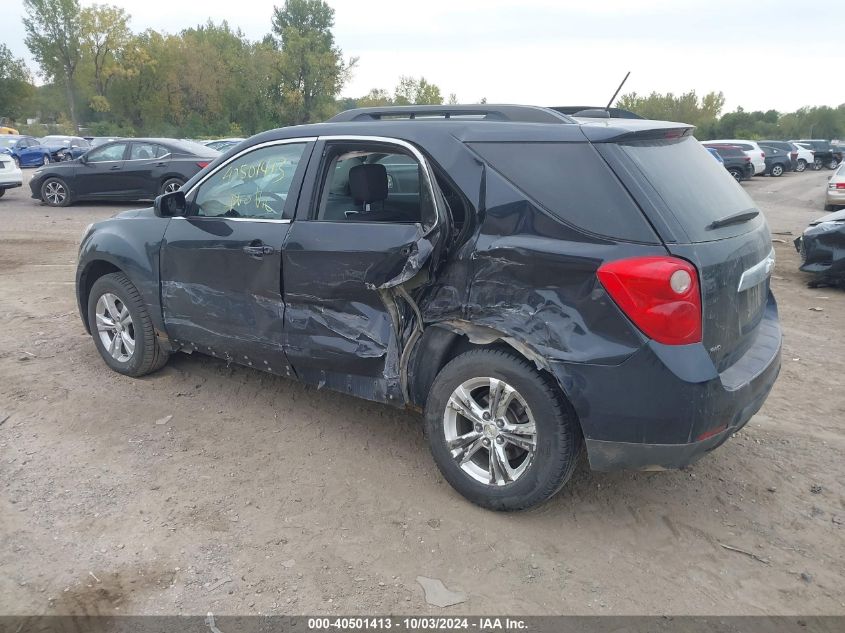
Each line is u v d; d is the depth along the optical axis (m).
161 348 4.89
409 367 3.64
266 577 2.99
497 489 3.37
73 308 6.98
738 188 3.76
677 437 2.95
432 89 73.19
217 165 4.46
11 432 4.21
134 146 15.60
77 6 60.94
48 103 73.81
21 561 3.04
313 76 73.06
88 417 4.43
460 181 3.38
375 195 3.97
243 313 4.20
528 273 3.13
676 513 3.54
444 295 3.42
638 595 2.94
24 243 10.93
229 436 4.24
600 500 3.63
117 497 3.56
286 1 75.19
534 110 3.49
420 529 3.34
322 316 3.84
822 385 5.32
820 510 3.60
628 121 3.54
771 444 4.31
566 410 3.15
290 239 3.90
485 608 2.84
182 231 4.46
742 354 3.42
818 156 42.97
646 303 2.88
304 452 4.07
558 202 3.12
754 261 3.40
